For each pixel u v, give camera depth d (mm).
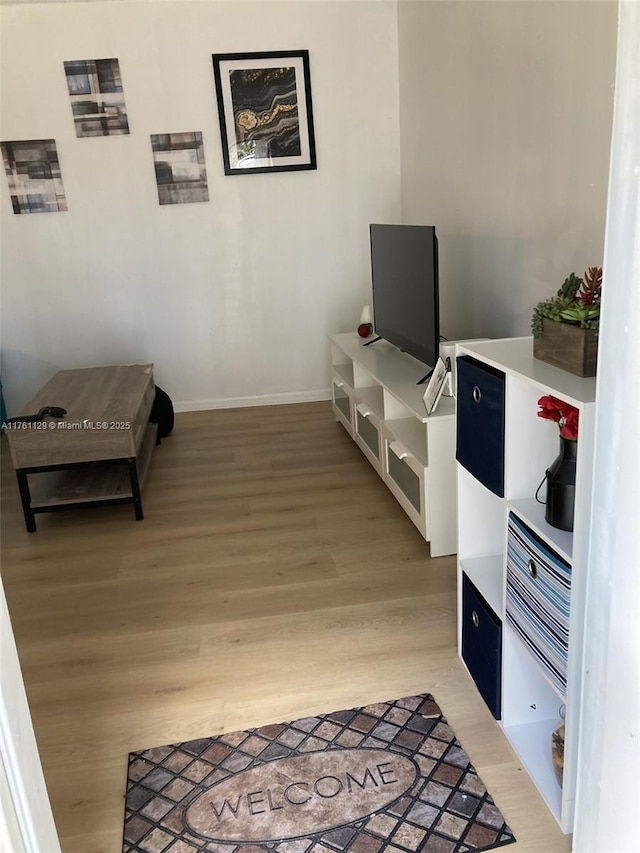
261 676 1960
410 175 4188
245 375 4660
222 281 4465
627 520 1043
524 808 1491
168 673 1997
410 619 2189
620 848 1169
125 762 1677
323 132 4289
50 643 2178
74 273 4348
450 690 1862
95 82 4047
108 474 3309
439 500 2500
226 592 2412
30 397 4520
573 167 2256
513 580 1569
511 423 1515
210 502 3172
